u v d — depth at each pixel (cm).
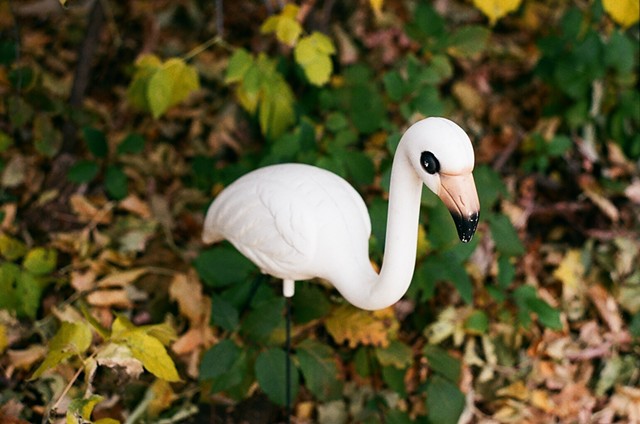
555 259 276
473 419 237
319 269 190
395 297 176
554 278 270
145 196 281
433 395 220
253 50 334
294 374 218
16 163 271
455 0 361
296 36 226
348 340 244
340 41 327
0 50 267
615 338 255
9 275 223
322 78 230
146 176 285
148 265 254
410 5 353
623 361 250
